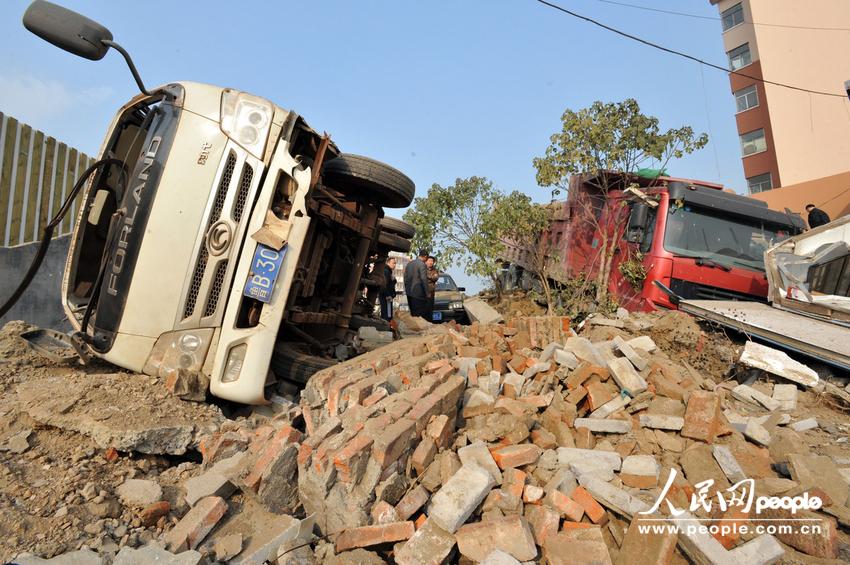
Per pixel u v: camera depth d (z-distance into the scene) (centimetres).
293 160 388
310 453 263
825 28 2006
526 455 275
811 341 439
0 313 400
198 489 252
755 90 2248
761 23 2200
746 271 670
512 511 236
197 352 369
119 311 377
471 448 272
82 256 460
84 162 697
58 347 470
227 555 219
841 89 1948
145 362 375
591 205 912
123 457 294
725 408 380
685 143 789
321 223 467
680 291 665
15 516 229
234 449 304
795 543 232
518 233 990
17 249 596
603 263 795
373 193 536
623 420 329
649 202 719
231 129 387
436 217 996
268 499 253
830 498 264
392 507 236
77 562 204
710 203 701
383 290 829
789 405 391
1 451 277
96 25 338
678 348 505
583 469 271
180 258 373
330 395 310
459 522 221
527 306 1051
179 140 386
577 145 809
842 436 349
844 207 1532
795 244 587
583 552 212
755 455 295
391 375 332
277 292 377
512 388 355
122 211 390
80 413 304
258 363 370
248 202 378
